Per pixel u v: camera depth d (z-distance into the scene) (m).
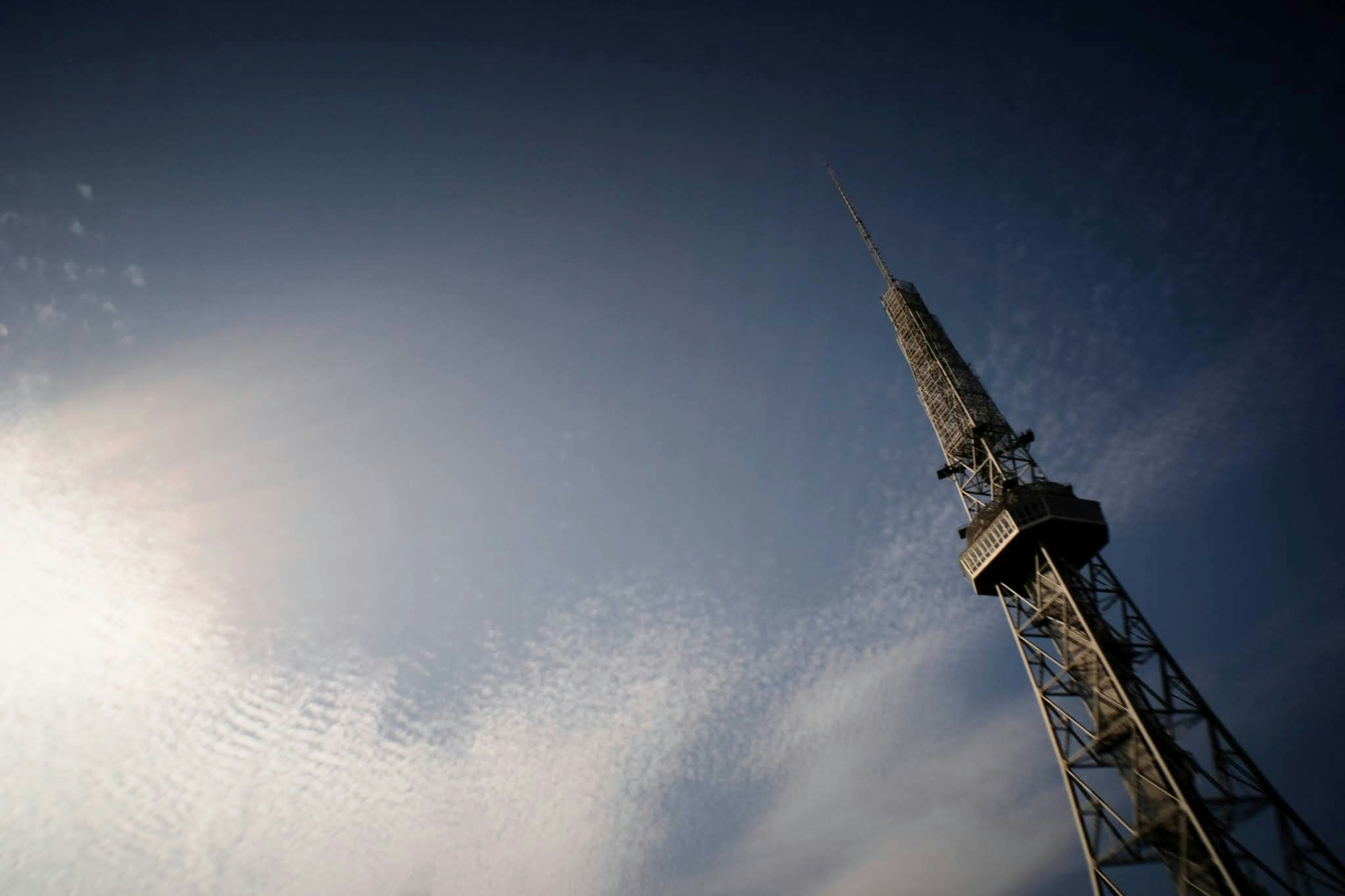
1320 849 75.12
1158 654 96.94
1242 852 76.12
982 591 116.94
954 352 149.12
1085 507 110.94
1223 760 85.19
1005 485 121.25
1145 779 85.06
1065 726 96.06
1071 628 101.56
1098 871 83.38
